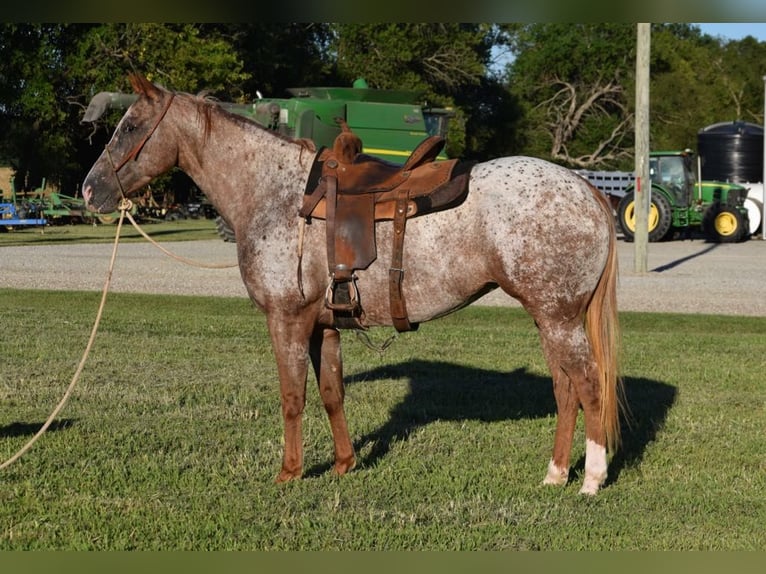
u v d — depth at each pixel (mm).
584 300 5758
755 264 22672
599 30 68375
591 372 5793
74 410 7992
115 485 6102
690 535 5328
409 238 5809
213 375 9477
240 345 11164
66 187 50531
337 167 6074
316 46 60125
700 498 5914
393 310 5898
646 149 19922
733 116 67062
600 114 70250
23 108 43250
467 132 68438
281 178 6160
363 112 26391
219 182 6293
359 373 9727
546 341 5781
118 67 41781
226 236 27844
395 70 58938
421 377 9555
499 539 5246
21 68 41688
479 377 9562
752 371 9953
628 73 68000
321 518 5535
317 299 6000
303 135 24906
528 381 9391
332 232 5871
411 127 26859
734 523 5527
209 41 42719
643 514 5660
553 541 5227
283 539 5246
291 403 6113
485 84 69812
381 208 5855
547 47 68562
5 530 5352
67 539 5230
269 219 6074
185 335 11891
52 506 5727
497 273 5730
